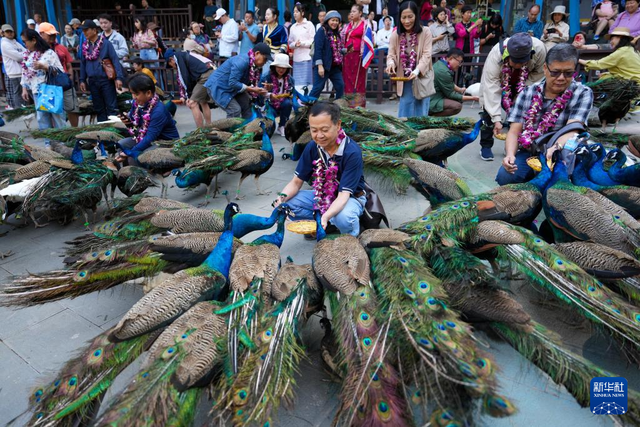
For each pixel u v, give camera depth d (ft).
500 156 23.07
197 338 7.77
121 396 7.09
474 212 11.18
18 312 11.64
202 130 22.79
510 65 18.98
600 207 10.73
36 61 26.61
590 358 9.47
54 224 17.16
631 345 8.59
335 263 9.25
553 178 11.86
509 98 19.79
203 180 18.06
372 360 7.54
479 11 48.44
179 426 6.91
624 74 26.81
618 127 27.66
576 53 12.32
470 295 8.89
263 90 25.64
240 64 24.58
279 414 8.37
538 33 36.55
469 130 21.88
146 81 19.52
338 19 28.07
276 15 35.32
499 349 9.75
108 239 12.28
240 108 26.13
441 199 14.61
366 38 30.50
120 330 8.16
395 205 17.71
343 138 12.05
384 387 7.13
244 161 18.10
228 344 7.91
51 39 31.35
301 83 34.17
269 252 10.12
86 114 30.71
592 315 8.93
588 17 49.52
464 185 14.56
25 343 10.46
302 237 15.46
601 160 13.60
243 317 8.50
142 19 41.68
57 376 7.97
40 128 28.30
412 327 8.00
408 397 7.04
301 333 10.07
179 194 19.93
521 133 14.16
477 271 9.41
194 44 28.58
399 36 22.61
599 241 10.37
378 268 9.52
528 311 10.98
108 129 24.09
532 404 8.41
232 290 9.19
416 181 15.46
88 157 20.43
